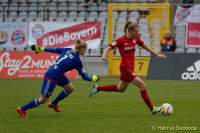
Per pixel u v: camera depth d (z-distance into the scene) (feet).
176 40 247.91
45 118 110.01
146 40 246.27
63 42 239.71
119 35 247.70
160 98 151.74
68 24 238.89
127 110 124.36
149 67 217.56
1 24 244.01
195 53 214.28
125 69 115.24
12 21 257.34
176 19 241.35
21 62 229.86
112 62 235.20
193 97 154.61
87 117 111.86
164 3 247.29
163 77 215.31
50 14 277.85
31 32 241.55
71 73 227.61
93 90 122.11
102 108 128.26
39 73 227.61
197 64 212.84
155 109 114.93
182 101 144.05
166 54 216.74
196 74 212.64
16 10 282.77
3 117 111.45
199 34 232.32
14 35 243.19
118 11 248.52
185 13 240.12
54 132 93.09
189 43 233.76
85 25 238.68
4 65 231.09
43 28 240.53
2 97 155.33
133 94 165.07
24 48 247.50
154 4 243.81
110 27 243.19
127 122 104.42
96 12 273.75
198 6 239.30
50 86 108.06
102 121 105.81
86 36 238.89
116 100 147.13
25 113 111.34
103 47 250.37
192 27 232.94
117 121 105.81
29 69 228.63
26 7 284.61
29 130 94.99
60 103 139.33
